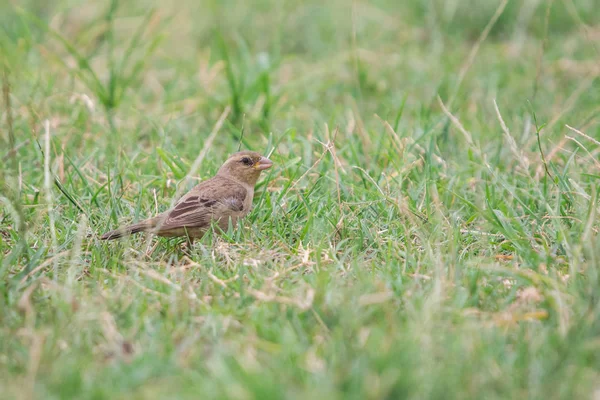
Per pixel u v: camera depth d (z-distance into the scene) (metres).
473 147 11.74
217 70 17.48
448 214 11.48
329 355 7.32
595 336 7.69
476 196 11.68
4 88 10.26
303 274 9.71
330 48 19.36
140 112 15.40
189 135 14.65
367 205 11.37
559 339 7.64
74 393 6.86
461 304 8.48
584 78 17.20
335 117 15.50
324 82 17.41
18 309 8.39
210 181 11.63
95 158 13.52
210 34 20.16
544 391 6.81
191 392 6.76
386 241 10.58
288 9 20.88
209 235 10.85
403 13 20.77
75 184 12.62
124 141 14.21
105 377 7.12
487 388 6.86
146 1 20.62
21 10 15.69
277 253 10.24
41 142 13.43
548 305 8.49
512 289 8.95
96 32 18.22
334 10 20.89
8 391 6.86
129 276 9.40
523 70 17.69
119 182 12.44
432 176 12.44
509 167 12.91
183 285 9.16
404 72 18.00
